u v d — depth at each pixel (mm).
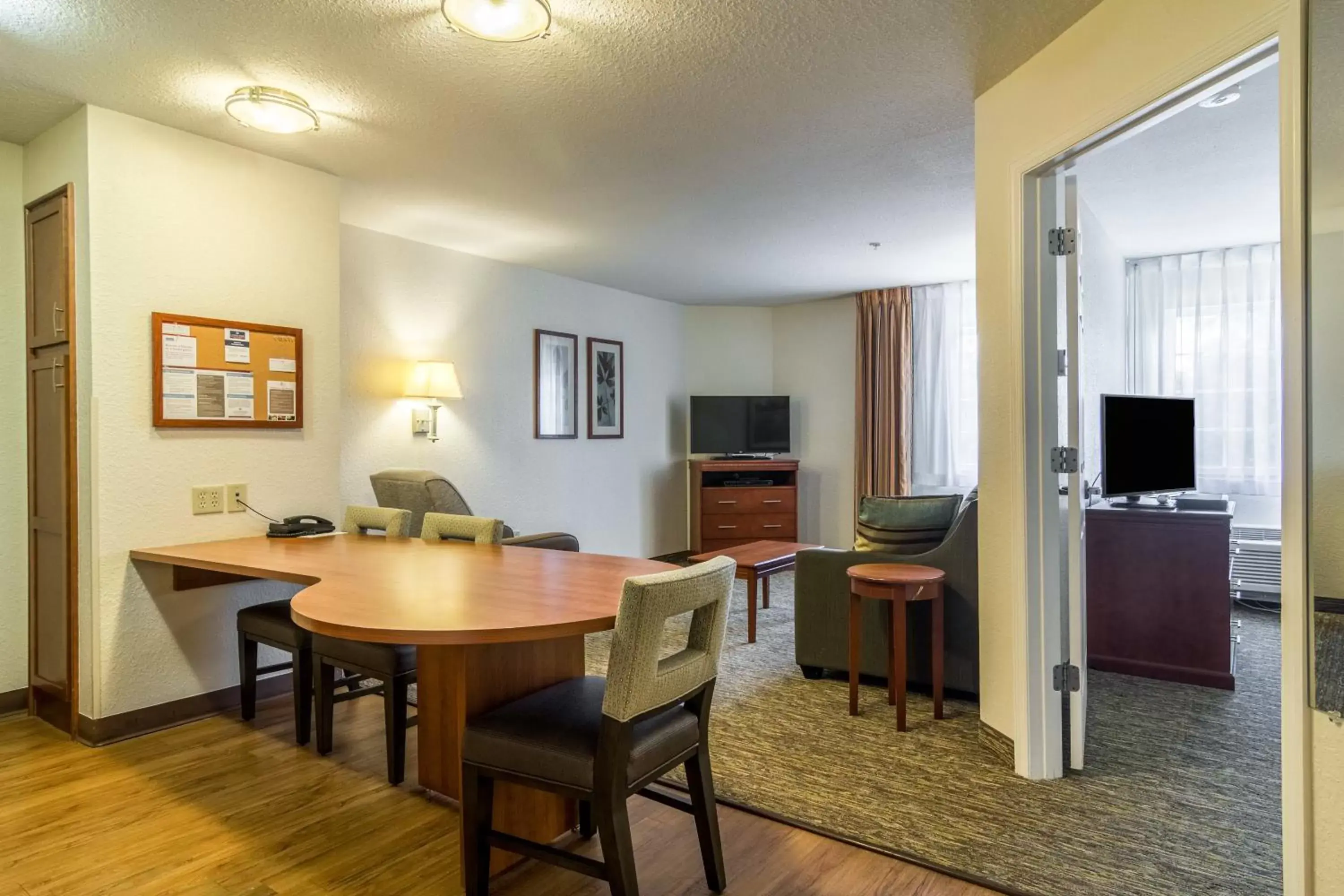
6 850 2010
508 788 1951
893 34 2244
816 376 6898
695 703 1815
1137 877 1857
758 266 5387
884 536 3479
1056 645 2451
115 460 2719
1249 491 4898
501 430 5223
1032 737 2418
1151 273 5223
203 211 2959
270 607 2926
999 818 2162
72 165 2736
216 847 2020
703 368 7098
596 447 6074
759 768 2506
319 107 2711
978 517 2686
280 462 3199
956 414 6043
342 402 4227
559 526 5711
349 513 3182
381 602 1753
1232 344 4953
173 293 2871
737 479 6684
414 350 4625
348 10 2082
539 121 2844
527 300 5430
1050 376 2441
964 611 3129
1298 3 1437
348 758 2594
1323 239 1379
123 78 2471
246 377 3062
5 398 2992
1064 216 2492
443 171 3373
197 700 2967
